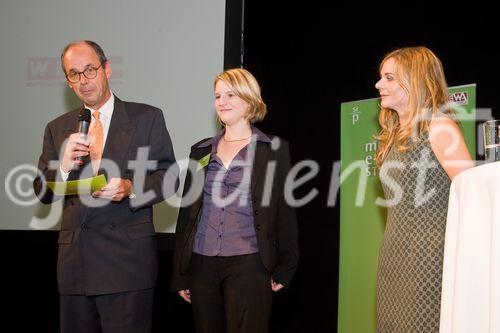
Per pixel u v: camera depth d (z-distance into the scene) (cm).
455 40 314
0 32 352
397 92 187
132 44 340
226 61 334
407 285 170
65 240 205
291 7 371
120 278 201
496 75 300
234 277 205
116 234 204
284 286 213
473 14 310
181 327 352
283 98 371
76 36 345
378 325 183
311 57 365
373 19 346
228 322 204
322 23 363
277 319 368
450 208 131
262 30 377
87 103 216
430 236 169
